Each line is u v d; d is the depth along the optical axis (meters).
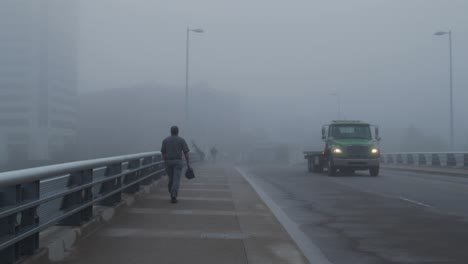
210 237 10.03
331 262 8.45
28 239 6.84
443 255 8.90
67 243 8.33
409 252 9.15
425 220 12.68
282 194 18.89
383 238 10.44
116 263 7.89
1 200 6.14
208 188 19.75
